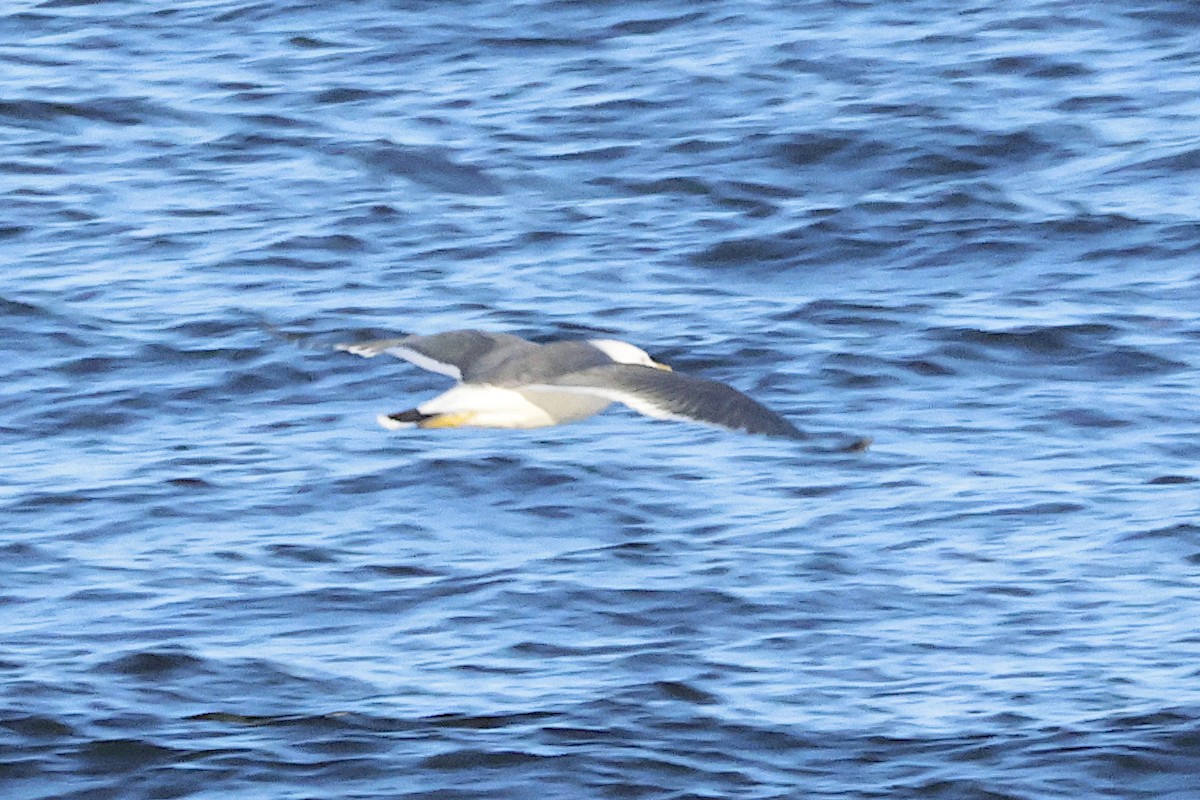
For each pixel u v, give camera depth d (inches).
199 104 1713.8
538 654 940.6
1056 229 1455.5
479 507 1083.9
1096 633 949.2
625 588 994.7
